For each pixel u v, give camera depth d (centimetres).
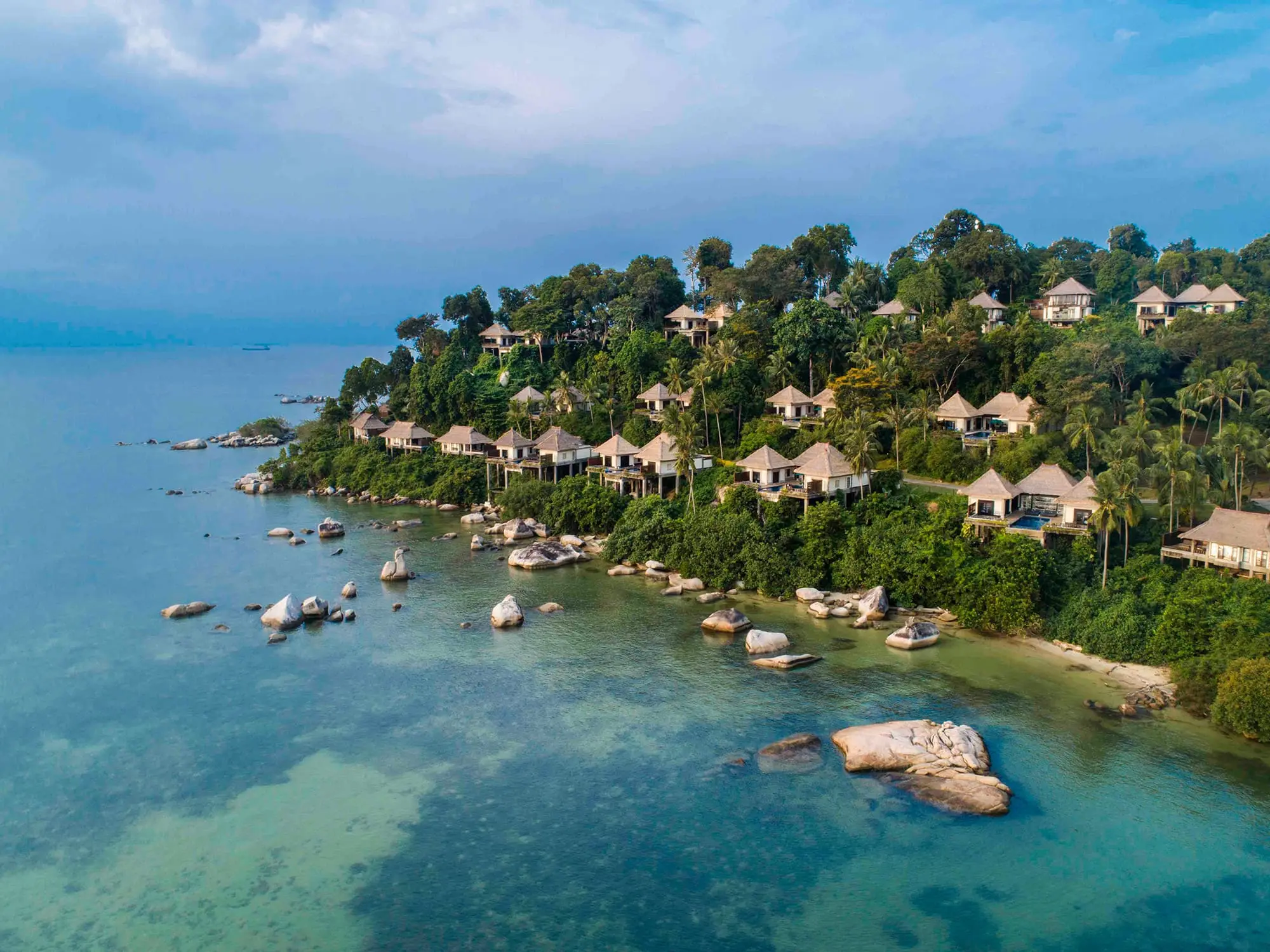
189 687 7375
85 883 4859
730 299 16350
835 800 5491
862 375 11956
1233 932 4259
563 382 15625
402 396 17512
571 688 7238
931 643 7975
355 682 7444
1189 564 7731
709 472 12212
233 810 5547
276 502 15388
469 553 11688
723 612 8606
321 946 4331
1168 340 11912
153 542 12425
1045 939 4250
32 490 16488
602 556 11319
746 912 4497
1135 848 4944
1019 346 12031
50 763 6153
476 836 5212
